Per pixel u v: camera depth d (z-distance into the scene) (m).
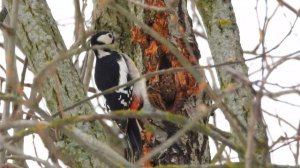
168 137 10.70
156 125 10.75
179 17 10.89
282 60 7.35
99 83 12.53
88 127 10.75
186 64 7.49
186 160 10.67
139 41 11.02
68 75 10.87
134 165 6.99
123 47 12.75
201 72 8.62
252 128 6.25
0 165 9.76
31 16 11.19
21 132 7.80
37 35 11.09
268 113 8.67
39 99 10.73
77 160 10.62
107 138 11.44
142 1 11.00
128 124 11.34
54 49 11.00
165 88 10.75
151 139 10.81
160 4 10.90
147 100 10.28
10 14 11.45
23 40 11.22
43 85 10.81
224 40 10.69
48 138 9.08
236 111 9.52
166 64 10.85
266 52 8.15
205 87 7.34
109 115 7.57
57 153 9.13
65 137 10.72
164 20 10.86
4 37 11.52
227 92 7.27
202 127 7.54
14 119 9.41
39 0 11.33
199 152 10.77
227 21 10.86
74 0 10.97
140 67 11.05
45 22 11.18
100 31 12.52
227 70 7.18
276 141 7.64
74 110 10.70
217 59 10.56
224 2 11.02
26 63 11.76
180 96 10.72
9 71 10.19
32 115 9.55
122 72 12.30
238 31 10.85
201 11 11.12
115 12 12.48
